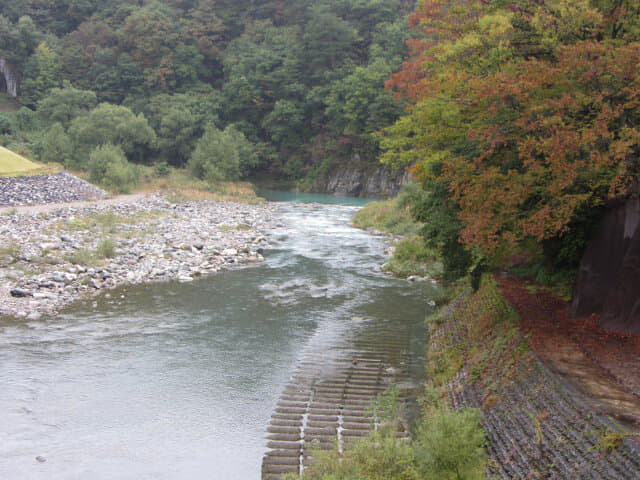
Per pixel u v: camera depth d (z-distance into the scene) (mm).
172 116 99375
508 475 8141
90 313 19500
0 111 109688
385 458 8680
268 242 36812
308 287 24594
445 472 7887
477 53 13883
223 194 70875
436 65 15562
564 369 9883
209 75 120375
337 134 96812
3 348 15688
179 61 115750
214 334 17750
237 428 11477
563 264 17188
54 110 101438
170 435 11172
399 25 98875
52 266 24656
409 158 17266
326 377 14297
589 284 13367
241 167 94750
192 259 29203
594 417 7742
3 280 22016
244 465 10117
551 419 8516
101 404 12477
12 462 10031
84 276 23906
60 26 136250
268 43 114688
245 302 21781
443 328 17531
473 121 14500
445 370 13945
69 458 10234
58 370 14297
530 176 11531
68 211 39594
